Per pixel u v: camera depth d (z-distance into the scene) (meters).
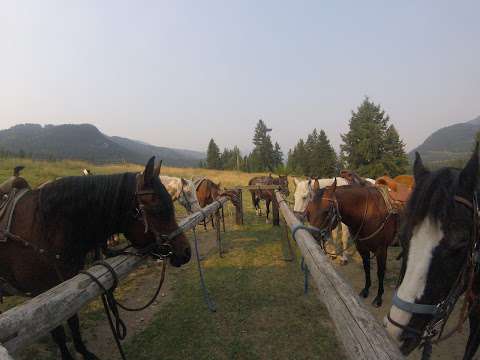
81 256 2.51
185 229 3.00
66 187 2.36
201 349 3.14
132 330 3.53
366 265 4.37
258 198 10.46
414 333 1.48
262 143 61.62
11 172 12.17
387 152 27.05
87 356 2.82
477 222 1.57
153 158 2.32
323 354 3.03
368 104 28.45
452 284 1.52
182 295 4.40
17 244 2.31
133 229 2.41
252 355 3.03
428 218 1.52
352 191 4.20
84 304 1.67
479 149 1.58
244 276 5.08
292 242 7.27
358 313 1.40
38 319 1.34
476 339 2.34
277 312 3.85
